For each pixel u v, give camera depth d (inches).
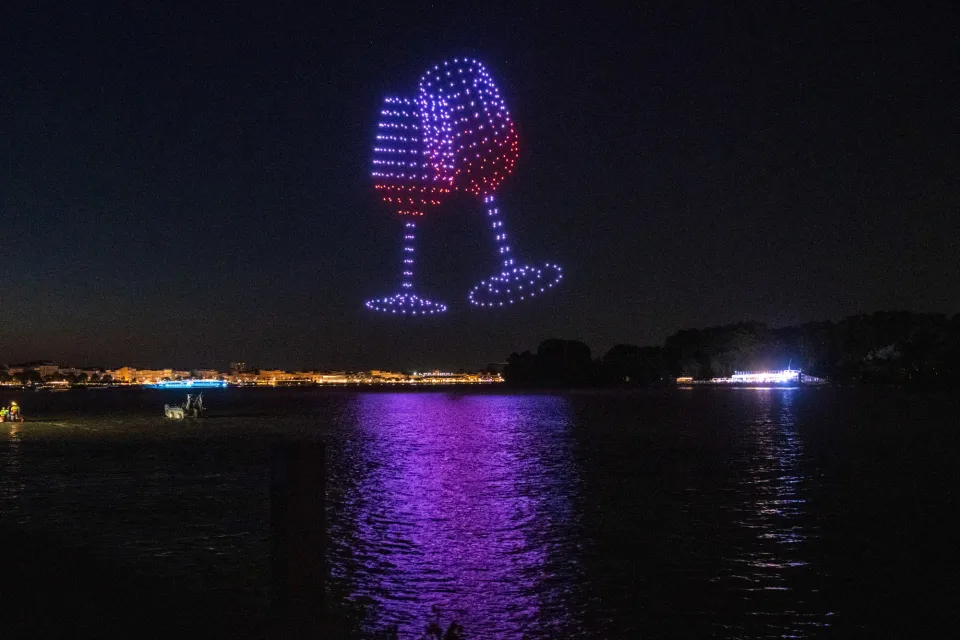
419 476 1229.7
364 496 1022.4
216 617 421.1
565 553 699.4
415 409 4192.9
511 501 975.0
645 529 794.8
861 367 6067.9
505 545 731.4
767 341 7057.1
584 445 1774.1
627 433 2111.2
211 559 683.4
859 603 553.0
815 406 3412.9
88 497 1040.2
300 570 362.9
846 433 1942.7
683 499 973.8
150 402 6525.6
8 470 1368.1
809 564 652.7
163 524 844.0
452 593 584.1
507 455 1566.2
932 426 2145.7
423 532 789.9
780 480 1128.2
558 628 512.1
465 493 1043.9
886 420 2417.6
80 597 456.1
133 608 437.1
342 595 579.5
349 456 1572.3
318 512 366.3
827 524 809.5
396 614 538.3
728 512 880.3
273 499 368.5
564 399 5388.8
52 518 882.1
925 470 1221.1
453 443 1888.5
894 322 5915.4
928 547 706.8
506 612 542.9
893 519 831.7
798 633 500.7
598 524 823.7
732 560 667.4
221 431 2472.9
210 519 872.3
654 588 591.8
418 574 633.0
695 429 2212.1
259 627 376.5
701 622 519.8
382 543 741.9
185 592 482.0
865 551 694.5
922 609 541.3
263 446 1876.2
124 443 1985.7
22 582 485.4
